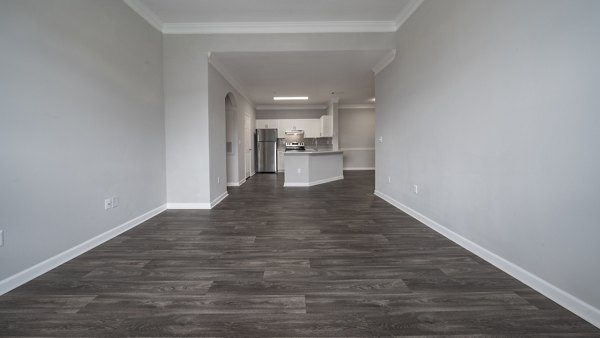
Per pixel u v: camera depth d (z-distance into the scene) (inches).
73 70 102.6
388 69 191.9
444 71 121.2
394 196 187.3
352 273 88.7
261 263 96.8
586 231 63.1
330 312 68.0
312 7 156.8
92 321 64.4
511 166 84.4
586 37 61.8
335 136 377.7
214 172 194.9
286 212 171.5
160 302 72.4
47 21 91.5
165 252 107.0
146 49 155.9
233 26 176.1
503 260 89.0
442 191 125.4
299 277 86.3
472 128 102.8
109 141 123.2
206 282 83.2
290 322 64.2
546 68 71.8
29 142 85.4
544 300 72.0
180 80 177.6
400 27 169.3
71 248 101.5
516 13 81.1
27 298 74.2
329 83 271.0
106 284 81.8
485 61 94.9
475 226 102.9
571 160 65.9
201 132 179.3
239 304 71.6
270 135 412.8
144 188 153.5
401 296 74.9
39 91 88.7
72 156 102.1
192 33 176.9
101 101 118.0
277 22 175.2
